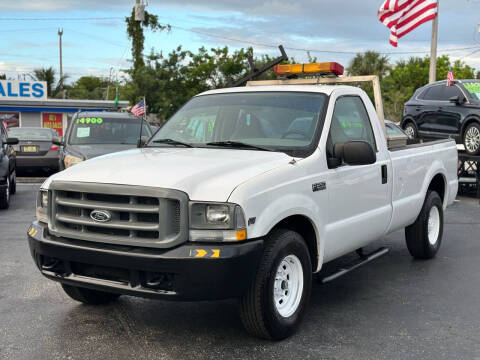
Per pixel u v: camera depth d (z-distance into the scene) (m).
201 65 43.34
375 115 6.09
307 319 5.17
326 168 5.04
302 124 5.21
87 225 4.35
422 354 4.40
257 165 4.54
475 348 4.54
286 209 4.46
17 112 33.66
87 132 12.16
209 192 4.11
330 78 6.80
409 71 49.91
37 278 6.39
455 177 8.10
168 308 5.41
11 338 4.65
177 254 4.02
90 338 4.66
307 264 4.79
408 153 6.65
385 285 6.31
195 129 5.64
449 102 13.92
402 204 6.46
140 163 4.61
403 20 14.74
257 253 4.17
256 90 5.76
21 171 16.64
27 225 9.51
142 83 42.28
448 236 9.05
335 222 5.19
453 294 5.99
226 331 4.82
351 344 4.58
